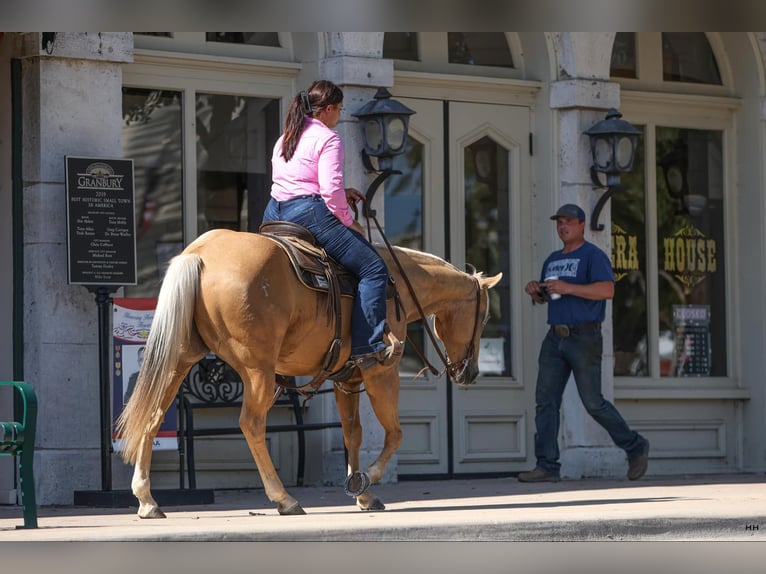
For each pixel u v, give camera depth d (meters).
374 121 14.66
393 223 15.75
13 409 13.27
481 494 13.33
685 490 13.73
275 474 10.48
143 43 14.38
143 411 9.82
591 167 16.20
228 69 14.84
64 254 13.16
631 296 17.25
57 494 12.98
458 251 16.06
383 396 10.99
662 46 17.66
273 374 10.09
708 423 17.50
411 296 11.43
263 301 9.97
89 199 12.95
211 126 14.89
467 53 16.34
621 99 17.16
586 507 11.38
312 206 10.59
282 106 15.23
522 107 16.50
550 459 15.06
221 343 10.03
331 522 9.65
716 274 17.81
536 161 16.52
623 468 16.09
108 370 12.74
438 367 15.88
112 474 13.23
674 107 17.56
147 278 14.45
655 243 17.39
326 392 14.60
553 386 15.02
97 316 13.30
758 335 17.62
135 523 10.15
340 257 10.60
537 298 14.98
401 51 15.93
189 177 14.63
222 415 14.62
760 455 17.53
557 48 16.30
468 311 11.98
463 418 15.99
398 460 15.55
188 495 12.61
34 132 13.18
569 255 15.01
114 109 13.48
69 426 13.12
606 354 16.28
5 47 13.42
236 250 10.06
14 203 13.30
